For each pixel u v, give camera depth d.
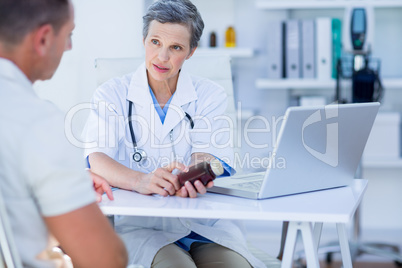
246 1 4.08
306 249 1.40
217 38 4.10
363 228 4.13
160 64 1.92
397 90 4.06
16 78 1.11
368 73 3.51
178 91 2.05
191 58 2.28
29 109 1.09
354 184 1.77
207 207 1.42
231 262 1.69
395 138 3.81
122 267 1.15
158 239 1.75
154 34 1.90
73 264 1.20
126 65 2.21
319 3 3.83
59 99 3.51
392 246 3.64
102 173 1.78
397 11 4.04
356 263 3.53
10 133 1.07
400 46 4.06
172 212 1.40
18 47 1.12
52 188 1.08
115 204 1.47
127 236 1.79
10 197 1.09
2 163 1.07
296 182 1.57
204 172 1.56
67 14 1.15
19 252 1.11
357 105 1.59
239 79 4.13
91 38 3.54
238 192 1.57
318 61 3.84
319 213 1.34
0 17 1.10
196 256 1.76
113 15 3.54
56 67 1.20
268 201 1.50
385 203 4.13
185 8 1.90
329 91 4.11
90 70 3.54
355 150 1.70
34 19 1.10
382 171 4.12
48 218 1.10
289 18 4.11
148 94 2.01
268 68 3.90
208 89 2.12
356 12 3.59
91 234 1.10
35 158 1.07
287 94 4.10
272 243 3.87
